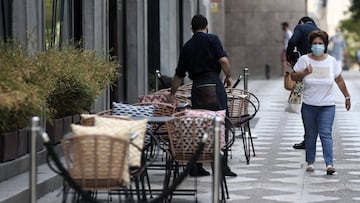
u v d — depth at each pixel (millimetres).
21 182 18031
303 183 20453
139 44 35094
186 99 24141
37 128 13125
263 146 27594
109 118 15062
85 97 23703
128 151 14039
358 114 38531
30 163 13164
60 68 22562
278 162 23953
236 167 23031
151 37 43656
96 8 29281
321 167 22922
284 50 65438
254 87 56906
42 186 18188
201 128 16953
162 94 22797
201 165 21312
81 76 23453
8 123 18859
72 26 29234
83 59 25094
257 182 20594
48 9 27375
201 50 21016
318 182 20594
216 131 13758
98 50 29312
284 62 65938
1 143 18266
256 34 76188
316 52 21078
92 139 13672
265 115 38094
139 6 35094
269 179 21031
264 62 76125
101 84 25453
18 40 21156
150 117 18844
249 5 76062
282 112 39438
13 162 18844
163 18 44000
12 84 18266
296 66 21562
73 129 14203
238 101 23391
